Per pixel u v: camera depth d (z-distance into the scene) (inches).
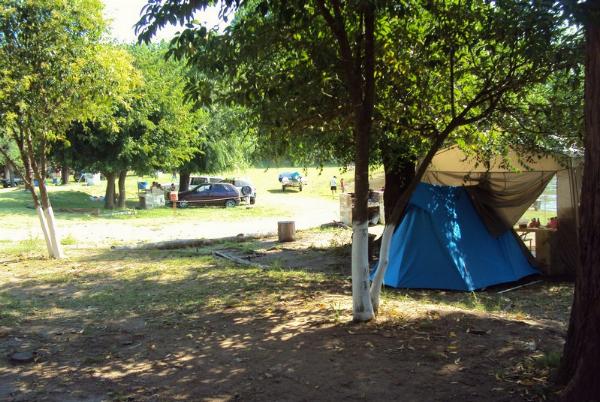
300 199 1502.2
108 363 203.9
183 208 1211.2
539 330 234.1
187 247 626.2
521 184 443.8
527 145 339.3
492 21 217.2
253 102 234.4
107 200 1153.4
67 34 437.7
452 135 307.9
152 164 1103.0
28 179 501.4
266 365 195.8
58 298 327.6
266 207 1245.7
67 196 1322.6
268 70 235.6
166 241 629.6
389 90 263.0
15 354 211.0
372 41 226.4
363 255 245.6
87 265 459.2
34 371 196.1
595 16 137.5
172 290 346.3
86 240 689.0
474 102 249.8
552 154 369.7
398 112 265.0
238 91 229.0
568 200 450.9
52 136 499.2
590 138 146.6
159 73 1066.1
